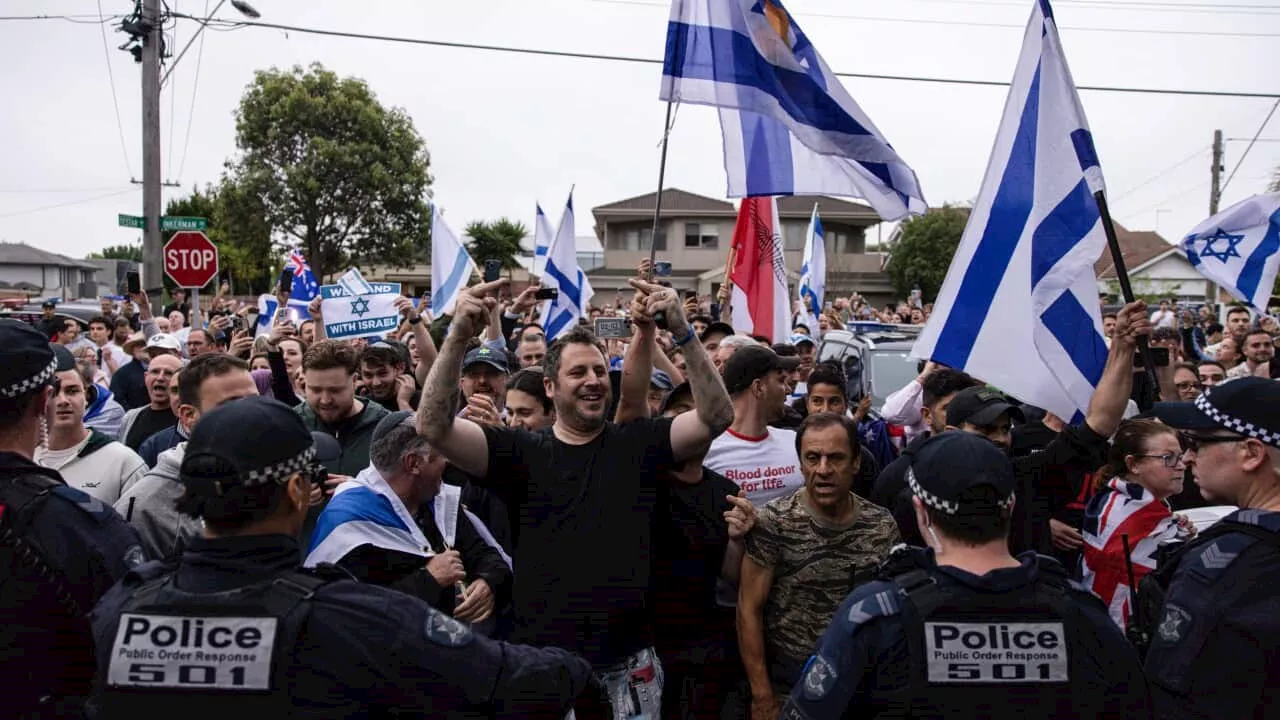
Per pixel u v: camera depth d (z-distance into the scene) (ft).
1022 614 7.54
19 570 8.51
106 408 24.27
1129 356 12.04
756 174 17.84
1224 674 8.21
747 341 22.18
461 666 7.07
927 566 7.92
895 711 7.54
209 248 41.22
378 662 6.89
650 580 11.34
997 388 15.38
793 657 12.25
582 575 10.77
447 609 11.87
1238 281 21.30
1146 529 14.16
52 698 8.63
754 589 12.46
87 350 31.76
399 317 27.14
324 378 15.99
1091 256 14.49
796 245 146.72
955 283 15.39
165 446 17.10
